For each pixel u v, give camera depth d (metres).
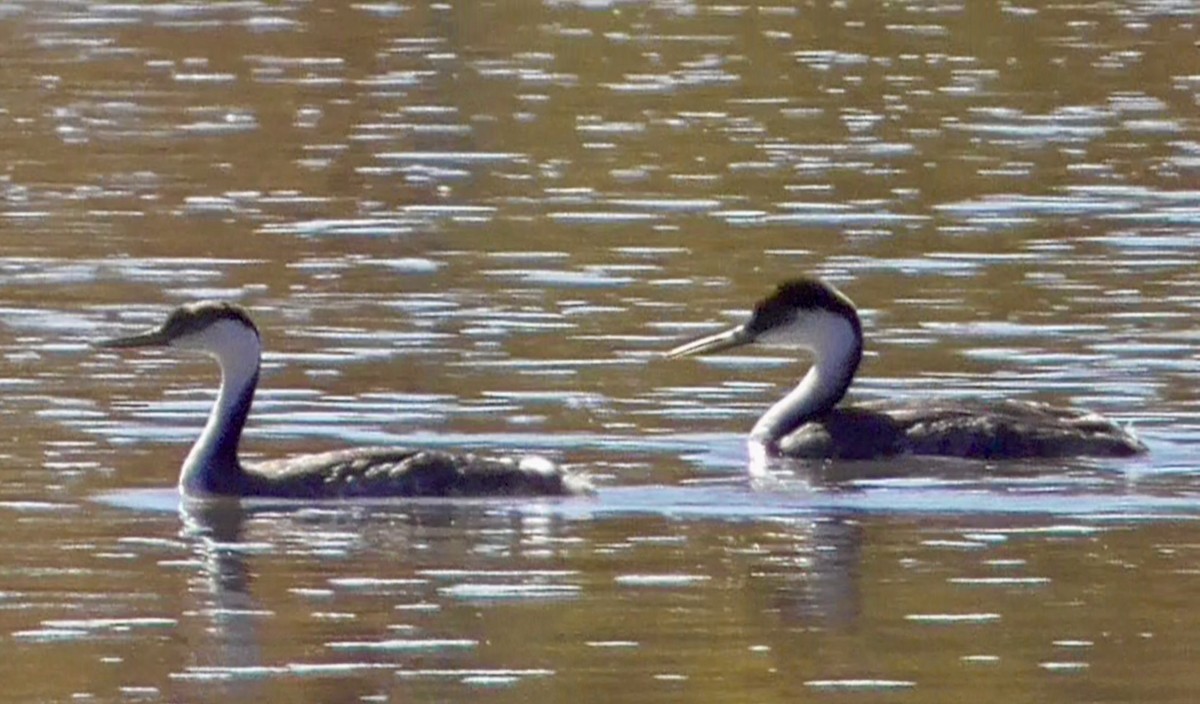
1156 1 48.53
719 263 26.95
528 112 36.72
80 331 23.64
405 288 25.62
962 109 37.00
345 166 32.59
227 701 14.18
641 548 17.28
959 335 23.80
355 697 14.25
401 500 18.38
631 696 14.28
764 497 18.66
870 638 15.37
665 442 20.19
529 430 20.44
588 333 23.77
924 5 47.97
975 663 14.88
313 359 22.62
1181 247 27.67
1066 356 22.97
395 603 16.00
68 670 14.70
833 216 29.47
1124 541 17.47
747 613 15.78
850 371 20.84
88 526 17.72
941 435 19.86
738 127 35.50
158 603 15.96
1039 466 19.61
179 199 30.33
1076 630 15.46
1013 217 29.39
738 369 22.58
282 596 16.16
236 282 25.88
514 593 16.22
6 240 27.88
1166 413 21.14
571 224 28.98
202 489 18.39
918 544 17.44
